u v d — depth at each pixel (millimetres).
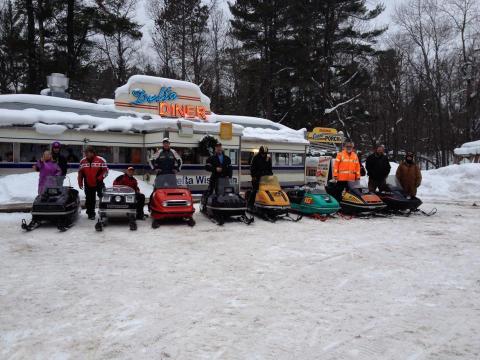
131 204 8633
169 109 16859
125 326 3861
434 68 35062
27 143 12453
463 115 36625
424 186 18516
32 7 23562
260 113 35344
